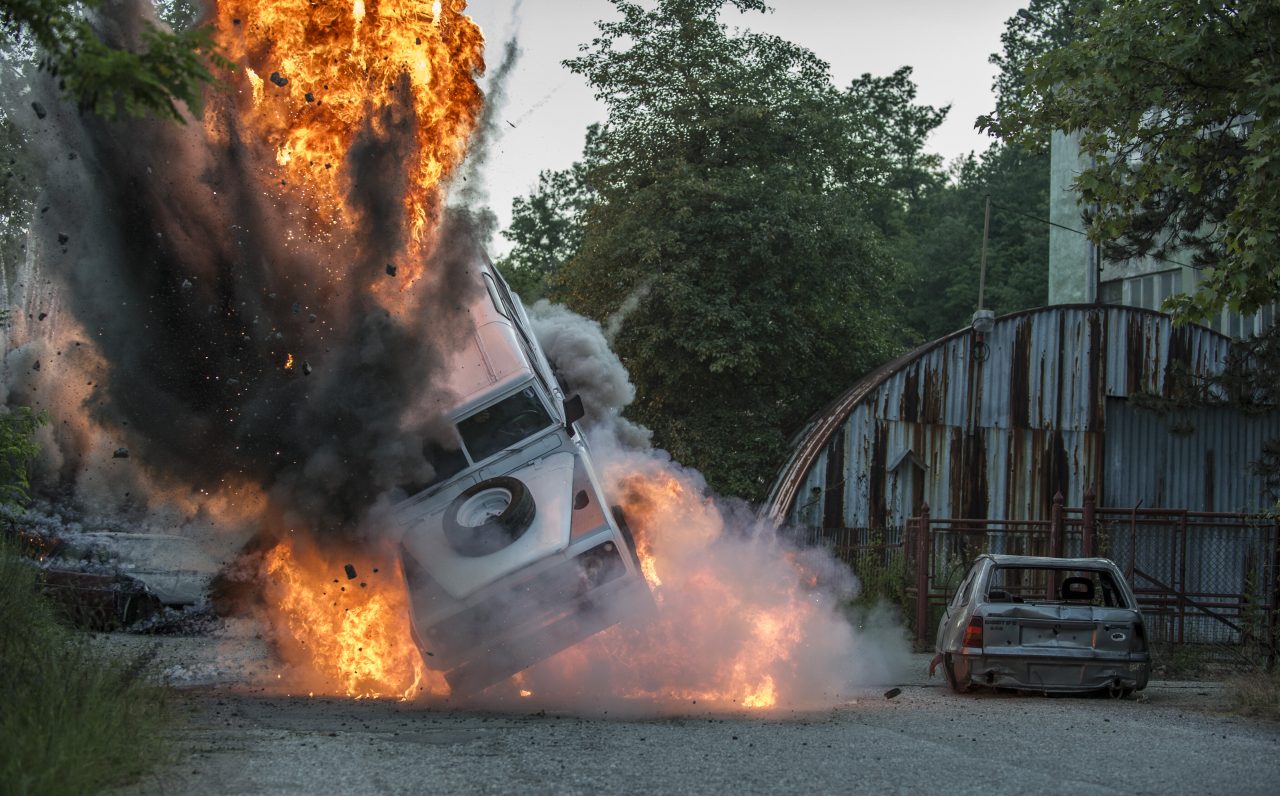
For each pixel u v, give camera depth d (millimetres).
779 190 30406
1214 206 16766
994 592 12633
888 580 20219
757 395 30578
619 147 31703
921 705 11195
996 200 51125
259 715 9117
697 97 31125
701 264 29953
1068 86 13461
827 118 32000
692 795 6266
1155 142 13758
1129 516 19578
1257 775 7137
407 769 6875
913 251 49250
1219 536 19922
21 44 8773
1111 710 10898
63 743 5934
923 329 49000
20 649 7855
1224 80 12914
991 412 25484
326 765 6918
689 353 29516
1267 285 11625
